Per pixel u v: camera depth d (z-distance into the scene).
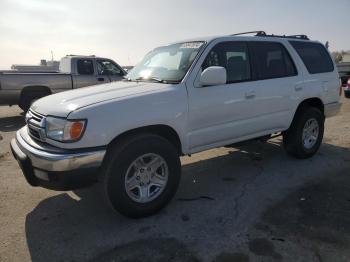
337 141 6.86
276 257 2.98
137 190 3.70
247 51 4.74
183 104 3.91
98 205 4.08
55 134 3.35
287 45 5.32
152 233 3.43
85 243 3.28
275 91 4.92
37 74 10.24
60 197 4.34
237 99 4.44
